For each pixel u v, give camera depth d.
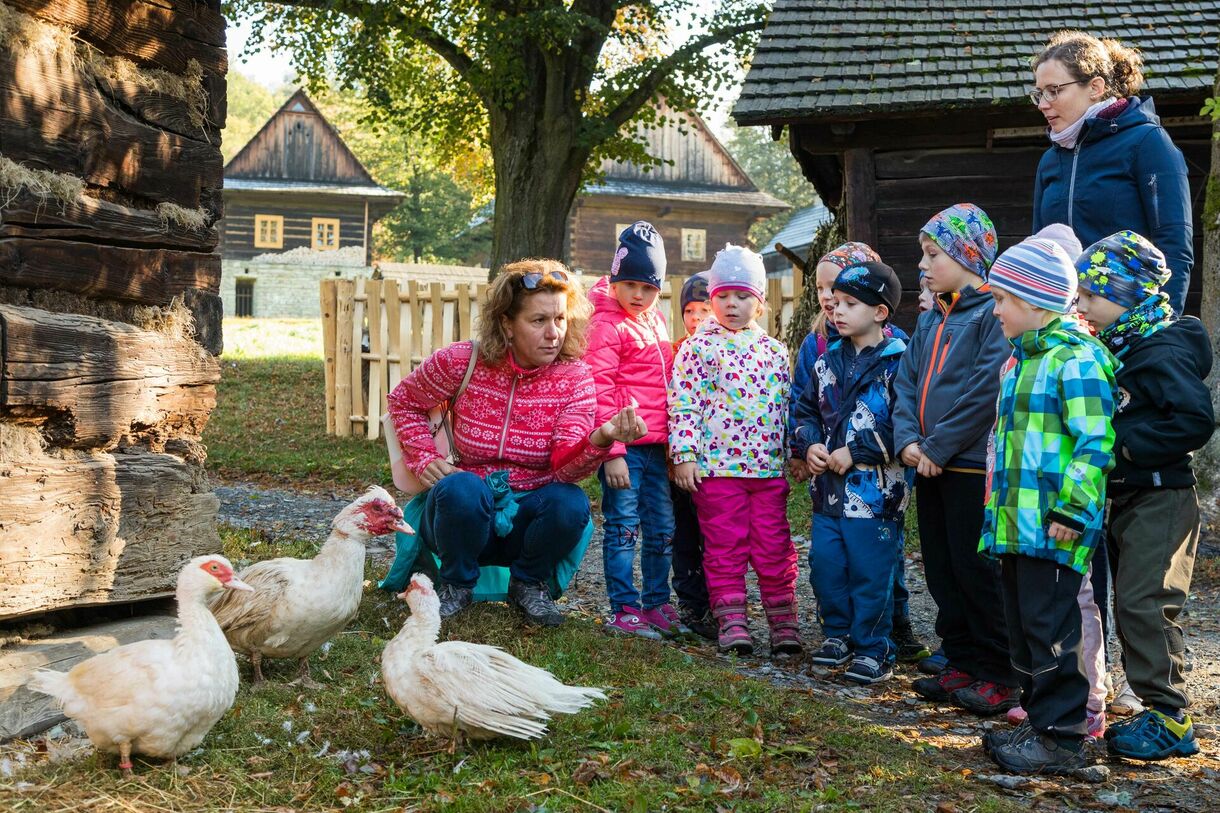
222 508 8.98
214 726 3.64
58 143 3.97
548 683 3.64
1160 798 3.70
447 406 5.17
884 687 4.98
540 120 18.80
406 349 13.08
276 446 12.80
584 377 5.09
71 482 3.91
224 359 21.41
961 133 11.19
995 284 4.07
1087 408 3.86
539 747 3.70
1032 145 11.21
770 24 12.51
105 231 4.14
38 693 3.66
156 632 4.24
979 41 11.90
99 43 4.18
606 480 5.33
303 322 32.94
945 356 4.73
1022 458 3.96
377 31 19.69
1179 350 4.09
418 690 3.56
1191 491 4.14
